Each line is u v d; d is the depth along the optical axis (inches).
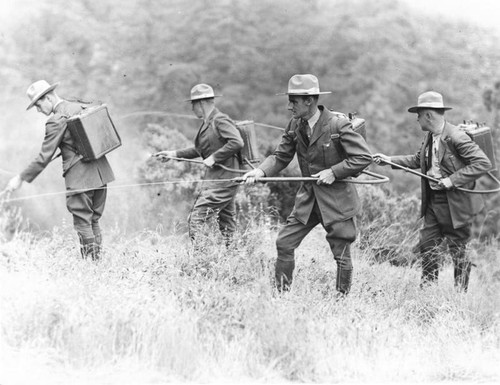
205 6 1772.9
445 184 691.4
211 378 482.0
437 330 584.4
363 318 575.8
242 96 1701.5
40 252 627.8
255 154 785.6
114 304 516.4
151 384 461.1
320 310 577.3
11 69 1524.4
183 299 550.0
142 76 1648.6
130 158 1144.8
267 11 1790.1
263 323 522.6
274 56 1752.0
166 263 631.8
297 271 683.4
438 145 705.0
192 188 992.9
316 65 1756.9
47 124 669.9
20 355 471.2
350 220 641.6
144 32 1718.8
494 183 1163.9
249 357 501.7
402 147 1673.2
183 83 1667.1
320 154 628.4
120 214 975.0
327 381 498.0
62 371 466.0
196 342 501.7
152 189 991.0
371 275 725.9
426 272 719.7
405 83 1733.5
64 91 1561.3
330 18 1819.6
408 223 938.7
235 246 690.8
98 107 686.5
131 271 596.1
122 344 490.9
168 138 1062.4
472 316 630.5
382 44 1777.8
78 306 506.0
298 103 621.0
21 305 512.4
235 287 604.7
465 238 721.6
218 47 1732.3
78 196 682.2
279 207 963.3
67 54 1609.3
